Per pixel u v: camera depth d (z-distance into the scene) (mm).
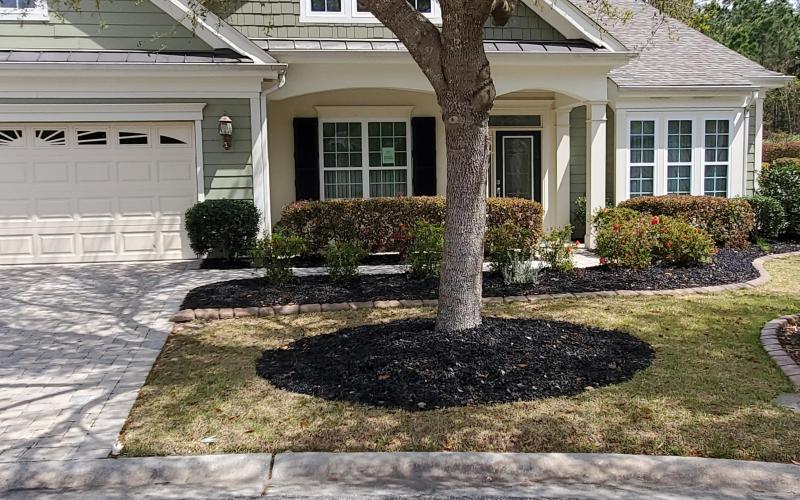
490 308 8008
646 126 14062
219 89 11359
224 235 10938
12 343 6934
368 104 13750
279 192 13664
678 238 10406
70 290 9289
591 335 6512
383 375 5391
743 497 3822
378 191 13992
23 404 5270
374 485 3996
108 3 11227
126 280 9930
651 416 4734
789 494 3861
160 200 11625
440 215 12219
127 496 3939
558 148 14594
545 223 14867
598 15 14062
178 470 4156
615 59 12477
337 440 4457
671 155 14203
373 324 6965
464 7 5508
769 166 16875
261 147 11523
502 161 14695
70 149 11336
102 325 7590
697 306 8055
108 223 11531
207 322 7699
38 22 11031
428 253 9438
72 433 4699
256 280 9469
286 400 5180
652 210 12898
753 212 13164
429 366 5438
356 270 9539
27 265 11250
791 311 7777
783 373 5602
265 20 12320
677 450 4258
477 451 4270
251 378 5730
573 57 12297
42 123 11133
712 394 5148
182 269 10805
